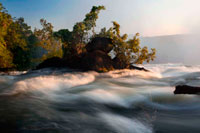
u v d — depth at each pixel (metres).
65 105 8.50
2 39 33.66
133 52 26.05
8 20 37.56
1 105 7.57
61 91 11.97
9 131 5.14
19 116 6.33
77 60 24.98
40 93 10.79
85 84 15.54
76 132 5.48
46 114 6.77
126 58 26.08
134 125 6.66
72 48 32.41
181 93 10.00
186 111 8.43
